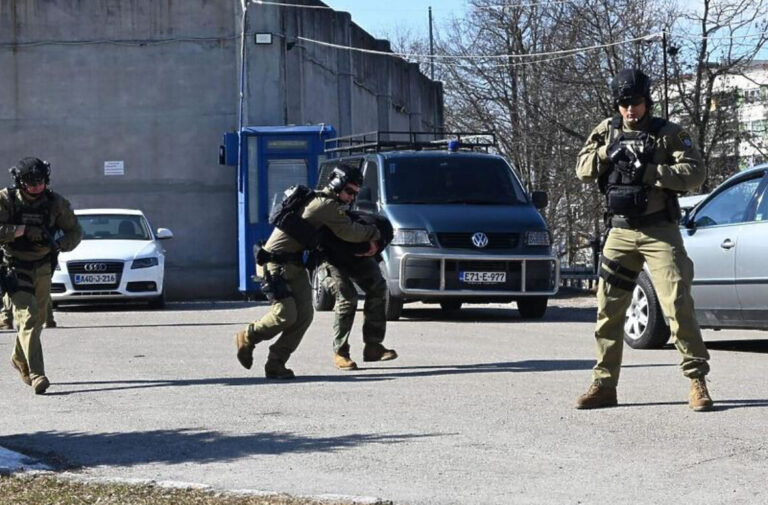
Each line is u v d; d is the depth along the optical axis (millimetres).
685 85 55000
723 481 9492
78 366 17172
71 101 40594
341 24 48688
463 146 28031
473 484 9516
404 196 24859
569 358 17297
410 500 9031
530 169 64625
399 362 17078
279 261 15234
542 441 11086
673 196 12227
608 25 56062
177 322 25328
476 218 24031
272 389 14523
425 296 23641
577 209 62875
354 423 12102
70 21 40531
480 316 26172
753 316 17156
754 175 17594
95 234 31750
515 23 66875
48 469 10211
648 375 15086
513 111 66500
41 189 14430
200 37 40719
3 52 40438
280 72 40406
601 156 12352
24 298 14547
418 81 66312
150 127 40719
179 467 10289
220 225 40656
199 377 15742
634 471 9875
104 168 40594
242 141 35406
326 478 9781
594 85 56000
